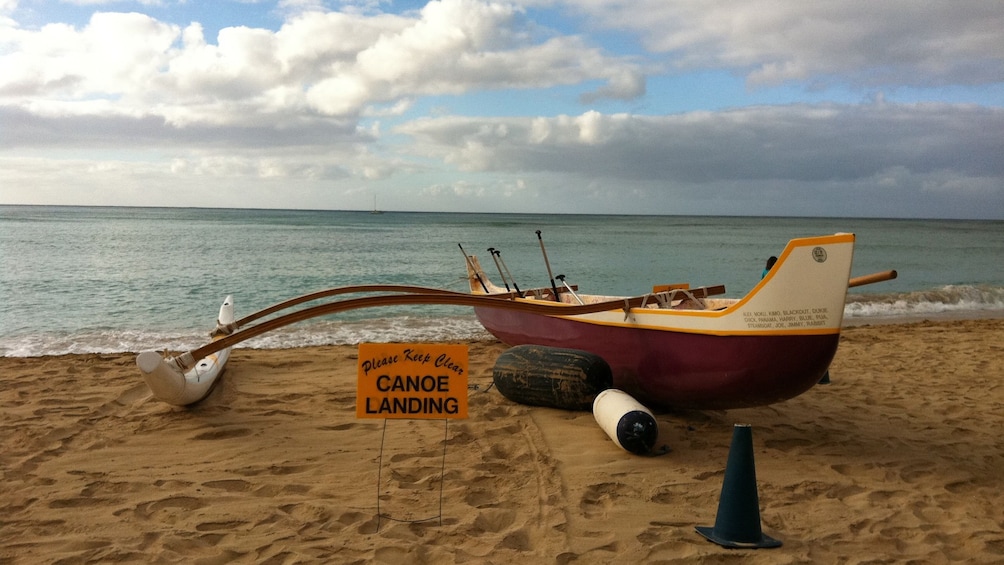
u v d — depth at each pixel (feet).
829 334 15.08
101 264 72.64
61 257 80.02
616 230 254.47
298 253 96.73
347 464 14.88
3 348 31.55
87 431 16.98
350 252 102.12
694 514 12.45
